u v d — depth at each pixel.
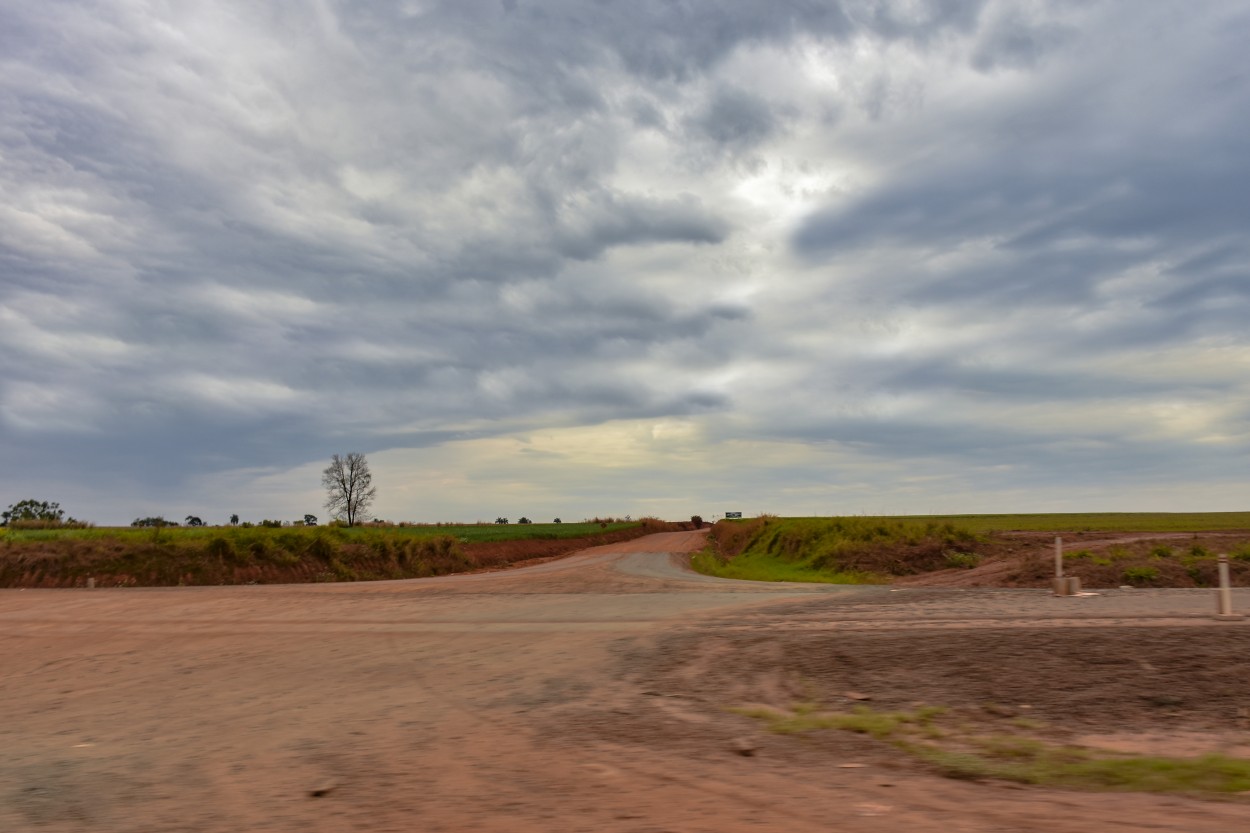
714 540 74.25
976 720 8.82
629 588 25.17
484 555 52.44
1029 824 4.97
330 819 5.35
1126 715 8.97
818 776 6.32
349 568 38.59
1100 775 6.33
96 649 13.93
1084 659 11.17
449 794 5.90
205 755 7.38
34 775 6.79
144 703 9.91
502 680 11.06
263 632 15.75
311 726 8.54
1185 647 11.62
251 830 5.18
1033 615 15.50
